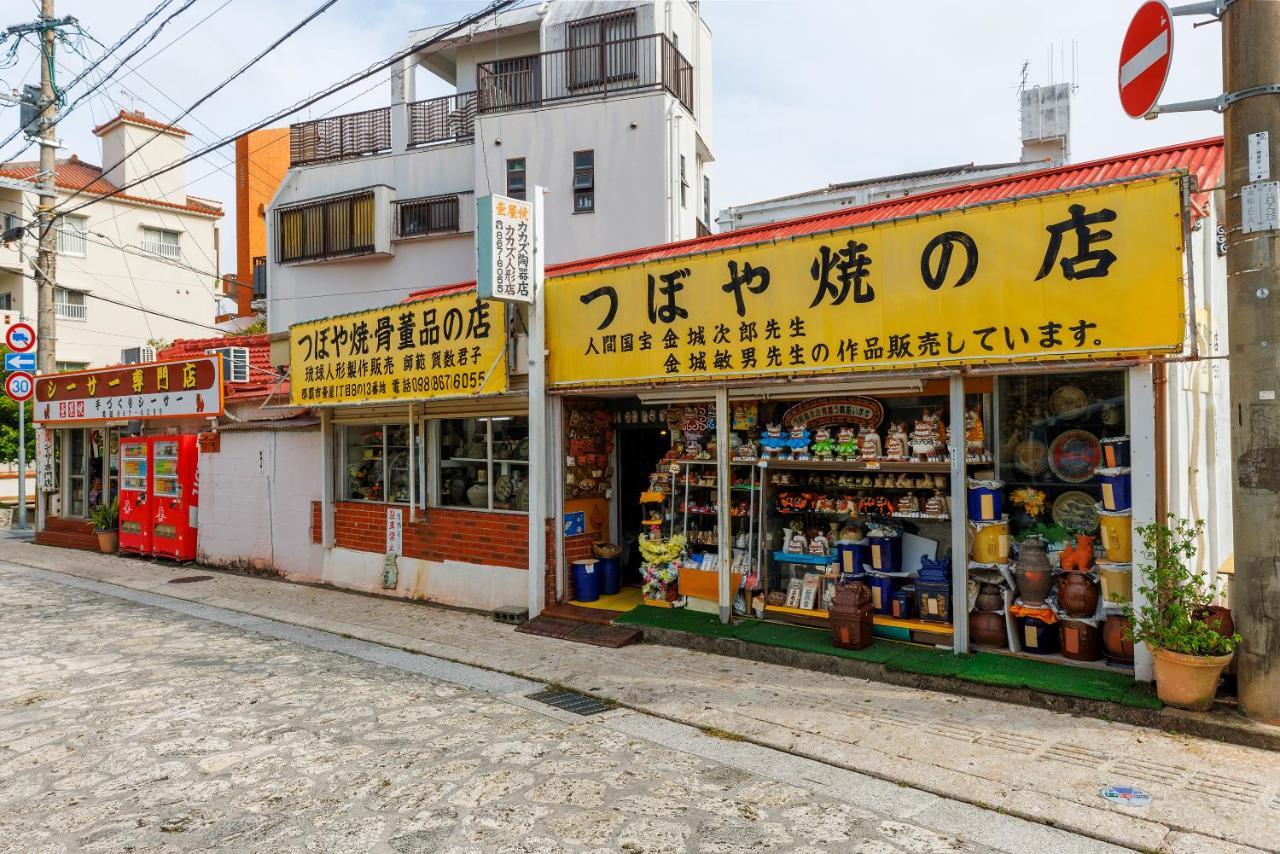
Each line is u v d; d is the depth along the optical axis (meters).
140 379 13.86
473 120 18.50
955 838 4.00
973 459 6.53
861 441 7.13
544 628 8.34
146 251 27.02
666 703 6.09
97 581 12.41
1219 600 7.07
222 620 9.49
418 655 7.82
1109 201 5.46
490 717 5.96
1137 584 5.57
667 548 8.48
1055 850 3.87
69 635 8.78
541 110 17.30
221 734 5.67
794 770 4.88
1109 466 5.78
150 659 7.74
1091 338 5.54
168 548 13.83
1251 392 5.06
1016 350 5.84
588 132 16.92
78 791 4.79
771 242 7.09
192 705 6.31
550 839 4.08
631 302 8.08
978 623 6.49
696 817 4.29
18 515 19.33
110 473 16.03
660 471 8.72
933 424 6.81
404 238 18.92
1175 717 5.11
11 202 25.77
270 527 12.31
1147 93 5.49
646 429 9.96
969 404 6.85
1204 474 7.11
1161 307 5.27
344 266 19.91
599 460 9.48
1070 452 6.50
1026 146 20.95
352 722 5.89
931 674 6.09
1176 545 5.38
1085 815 4.13
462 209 18.44
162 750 5.39
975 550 6.44
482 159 17.72
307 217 20.08
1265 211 5.03
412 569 10.35
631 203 16.56
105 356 27.73
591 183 16.88
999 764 4.77
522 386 8.99
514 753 5.24
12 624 9.37
